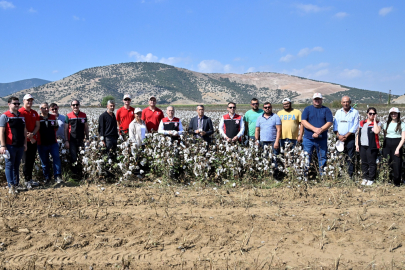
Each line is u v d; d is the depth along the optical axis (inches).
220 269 135.7
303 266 138.3
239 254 149.2
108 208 211.8
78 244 157.3
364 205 217.8
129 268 136.6
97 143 302.4
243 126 328.5
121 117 349.4
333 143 316.5
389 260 143.4
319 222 185.3
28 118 259.0
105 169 296.8
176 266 138.4
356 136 292.0
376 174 287.6
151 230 173.8
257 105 340.2
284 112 312.0
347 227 178.2
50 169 303.3
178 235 168.6
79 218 191.0
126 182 282.7
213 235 168.1
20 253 149.2
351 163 293.9
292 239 163.9
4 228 174.9
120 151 311.7
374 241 161.6
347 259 144.3
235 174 285.1
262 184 275.7
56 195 239.6
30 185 261.7
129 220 188.9
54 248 153.5
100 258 145.0
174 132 314.5
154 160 297.9
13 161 248.5
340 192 249.6
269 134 304.0
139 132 314.0
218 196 240.8
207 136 339.0
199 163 282.4
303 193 244.8
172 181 285.6
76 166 304.0
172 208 212.8
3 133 238.8
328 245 157.9
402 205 217.6
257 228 177.2
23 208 210.2
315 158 310.0
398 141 265.6
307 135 292.8
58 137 320.2
